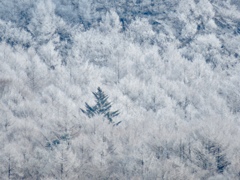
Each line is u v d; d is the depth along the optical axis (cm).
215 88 7062
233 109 6391
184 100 6375
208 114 5859
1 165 3000
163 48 8688
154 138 3481
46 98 5581
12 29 8125
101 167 2936
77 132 3638
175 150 3297
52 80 6819
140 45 8625
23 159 3127
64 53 8100
